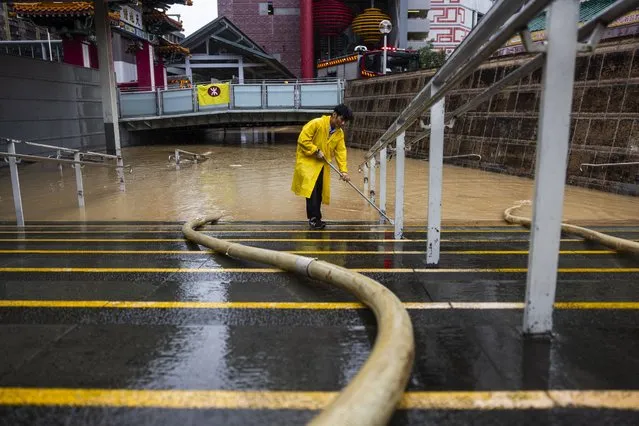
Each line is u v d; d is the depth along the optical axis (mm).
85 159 15422
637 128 8094
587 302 2258
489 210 7090
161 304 2309
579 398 1410
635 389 1458
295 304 2287
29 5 21734
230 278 2805
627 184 8195
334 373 1594
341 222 5941
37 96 16250
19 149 15250
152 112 24438
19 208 5809
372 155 6539
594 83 9023
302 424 1308
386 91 19422
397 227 4332
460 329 1919
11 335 1923
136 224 5988
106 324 2039
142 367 1639
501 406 1373
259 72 47625
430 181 3021
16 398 1443
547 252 1738
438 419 1312
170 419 1333
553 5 1527
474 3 53219
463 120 13312
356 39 51125
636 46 8312
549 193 1691
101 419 1334
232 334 1915
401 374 1336
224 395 1457
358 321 2053
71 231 5246
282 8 59062
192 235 4195
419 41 50125
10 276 2914
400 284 2594
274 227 5465
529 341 1795
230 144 26172
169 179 11812
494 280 2676
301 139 5098
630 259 3340
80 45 23781
